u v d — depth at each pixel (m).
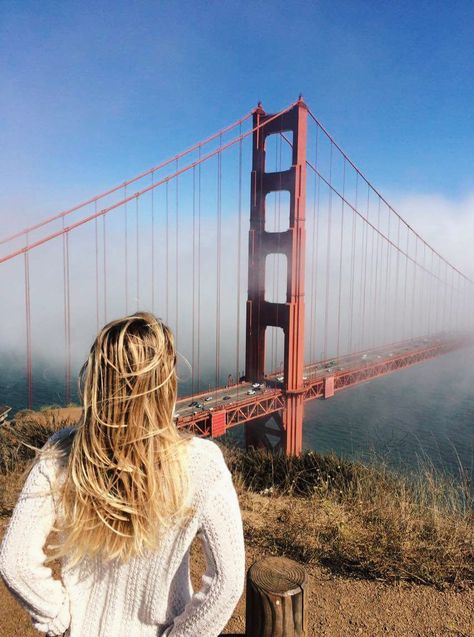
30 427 7.59
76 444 1.06
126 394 1.02
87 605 1.16
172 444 1.06
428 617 3.07
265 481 6.41
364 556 3.70
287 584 1.72
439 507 4.46
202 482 1.07
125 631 1.14
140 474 1.02
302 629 1.73
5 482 5.30
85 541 1.06
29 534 1.07
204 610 1.08
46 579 1.10
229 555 1.07
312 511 4.74
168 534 1.08
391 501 4.55
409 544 3.71
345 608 3.18
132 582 1.12
